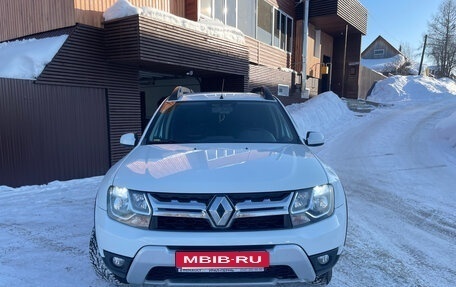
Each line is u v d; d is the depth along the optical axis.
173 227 2.22
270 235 2.18
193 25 9.66
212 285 2.23
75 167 7.84
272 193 2.26
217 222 2.18
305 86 18.02
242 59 12.06
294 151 2.95
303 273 2.25
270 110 3.79
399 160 8.69
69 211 5.00
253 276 2.22
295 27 19.25
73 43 7.72
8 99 6.54
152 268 2.20
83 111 8.00
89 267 3.26
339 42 23.92
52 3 8.20
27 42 8.45
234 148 3.00
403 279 3.11
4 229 4.27
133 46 7.95
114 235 2.26
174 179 2.32
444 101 24.39
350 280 3.07
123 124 9.07
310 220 2.31
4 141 6.51
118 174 2.53
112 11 8.14
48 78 7.20
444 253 3.68
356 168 7.89
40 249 3.68
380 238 4.06
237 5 13.58
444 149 9.96
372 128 13.67
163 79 14.66
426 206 5.29
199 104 3.85
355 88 23.66
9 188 6.41
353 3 20.58
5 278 3.04
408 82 29.06
